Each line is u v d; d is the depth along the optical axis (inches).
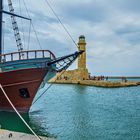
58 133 674.2
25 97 887.1
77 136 644.7
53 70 893.8
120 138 628.1
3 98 887.7
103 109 1131.9
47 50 870.4
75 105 1282.0
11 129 695.1
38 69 861.2
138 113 1019.3
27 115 906.7
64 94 1969.7
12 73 857.5
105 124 797.9
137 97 1756.9
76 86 2982.3
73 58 896.3
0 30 1007.6
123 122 831.1
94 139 619.8
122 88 2746.1
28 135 507.5
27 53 863.7
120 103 1387.8
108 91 2284.7
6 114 897.5
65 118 899.4
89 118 904.9
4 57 871.1
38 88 887.7
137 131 703.7
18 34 1158.3
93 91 2267.5
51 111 1067.3
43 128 728.3
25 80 866.1
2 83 865.5
